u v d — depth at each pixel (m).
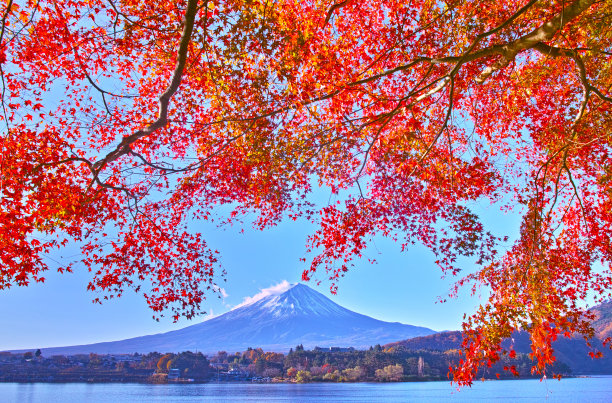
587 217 12.20
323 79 10.69
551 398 93.81
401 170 12.79
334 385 154.00
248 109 11.41
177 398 109.06
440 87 10.29
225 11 9.96
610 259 11.64
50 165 9.89
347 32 12.23
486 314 8.80
